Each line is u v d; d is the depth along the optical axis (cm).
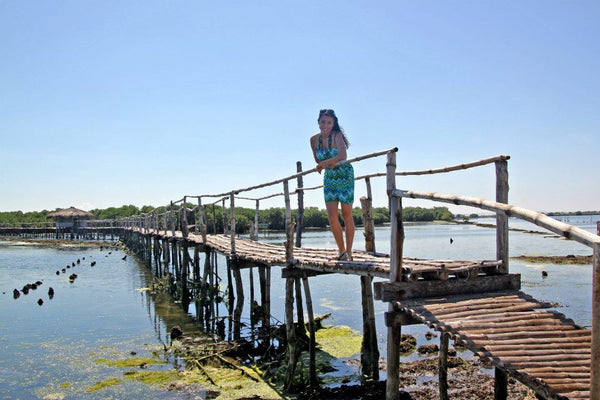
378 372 1041
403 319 585
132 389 991
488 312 517
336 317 1609
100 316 1688
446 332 479
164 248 2739
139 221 4144
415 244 5184
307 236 6419
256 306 1574
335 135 768
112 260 3766
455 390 952
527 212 416
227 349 1210
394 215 598
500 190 558
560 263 3019
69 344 1329
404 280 588
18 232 6825
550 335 465
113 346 1307
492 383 978
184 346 1276
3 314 1722
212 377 1043
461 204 505
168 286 2266
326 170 782
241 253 1318
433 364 1095
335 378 1032
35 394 981
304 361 1131
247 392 960
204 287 1753
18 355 1233
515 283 602
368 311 1038
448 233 8000
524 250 4275
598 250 323
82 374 1088
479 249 4406
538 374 402
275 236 5847
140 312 1759
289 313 984
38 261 3731
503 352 434
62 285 2434
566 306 1706
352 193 786
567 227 359
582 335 466
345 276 2609
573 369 411
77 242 5894
